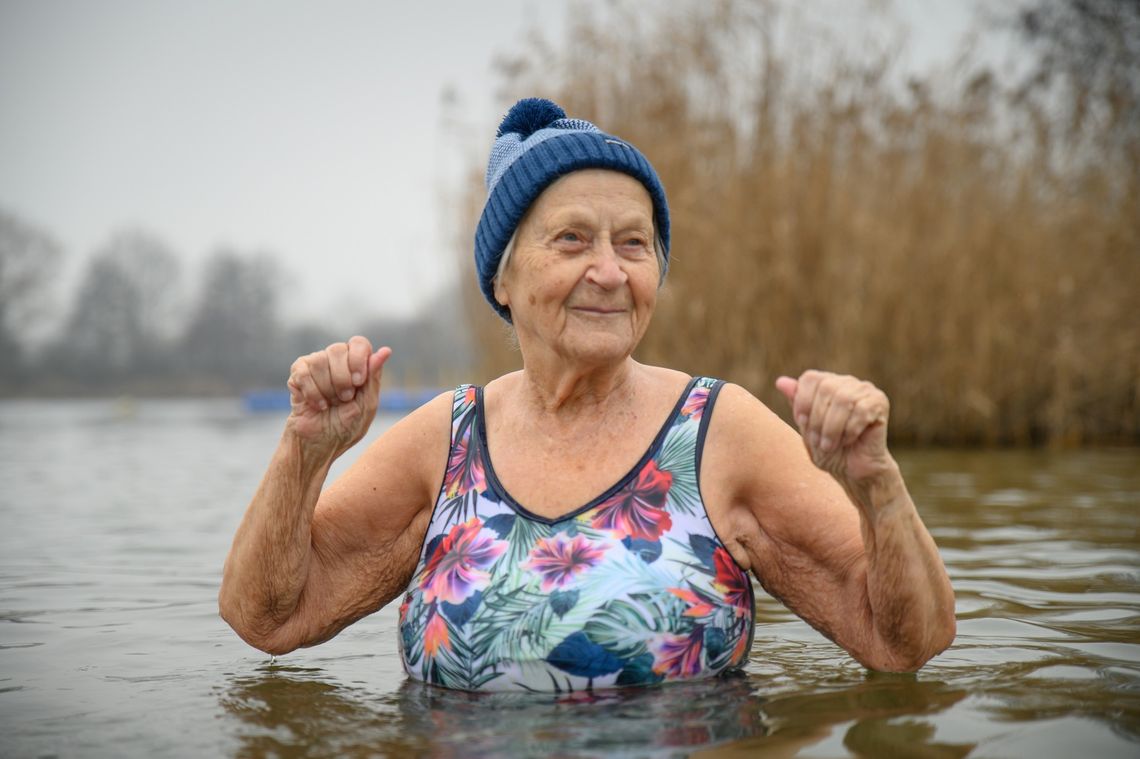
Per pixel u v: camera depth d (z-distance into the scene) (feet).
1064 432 27.71
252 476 23.30
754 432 6.40
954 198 27.32
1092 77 28.25
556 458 6.45
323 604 6.84
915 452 25.58
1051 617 8.38
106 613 9.16
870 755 5.04
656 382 6.73
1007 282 27.09
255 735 5.59
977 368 26.76
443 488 6.66
